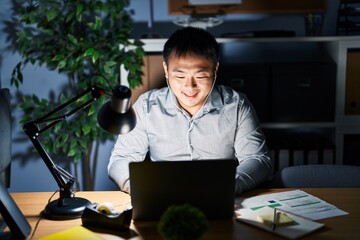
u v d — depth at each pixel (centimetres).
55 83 302
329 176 192
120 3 269
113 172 178
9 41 297
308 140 275
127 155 191
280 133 301
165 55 174
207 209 143
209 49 169
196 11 289
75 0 267
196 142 196
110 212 142
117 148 193
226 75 259
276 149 266
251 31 268
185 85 172
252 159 184
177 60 169
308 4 285
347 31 270
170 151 197
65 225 144
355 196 166
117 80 279
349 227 140
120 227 137
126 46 264
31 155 311
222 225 141
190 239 114
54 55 273
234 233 136
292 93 262
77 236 134
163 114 195
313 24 267
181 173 139
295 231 136
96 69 283
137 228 140
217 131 195
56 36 273
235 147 197
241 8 286
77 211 150
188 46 167
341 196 167
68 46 271
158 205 142
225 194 142
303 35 292
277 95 262
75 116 290
